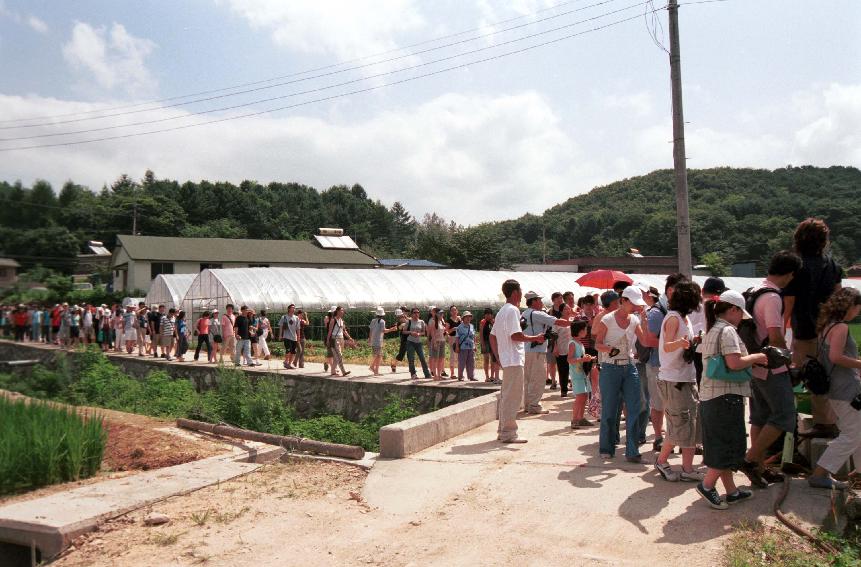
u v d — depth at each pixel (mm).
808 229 6422
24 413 7953
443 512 6023
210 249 55750
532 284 45062
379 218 137000
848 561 4559
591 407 10148
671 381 6480
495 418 10781
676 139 15695
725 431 5594
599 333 7543
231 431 9445
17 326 24500
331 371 19781
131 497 6418
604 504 5973
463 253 81312
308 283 36031
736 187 124875
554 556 4953
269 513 6109
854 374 5773
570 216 144875
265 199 118188
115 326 28969
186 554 5176
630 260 74500
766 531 5141
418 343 18359
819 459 5957
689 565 4672
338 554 5137
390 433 8023
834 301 5781
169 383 18969
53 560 5348
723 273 71438
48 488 6852
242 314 22094
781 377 5930
